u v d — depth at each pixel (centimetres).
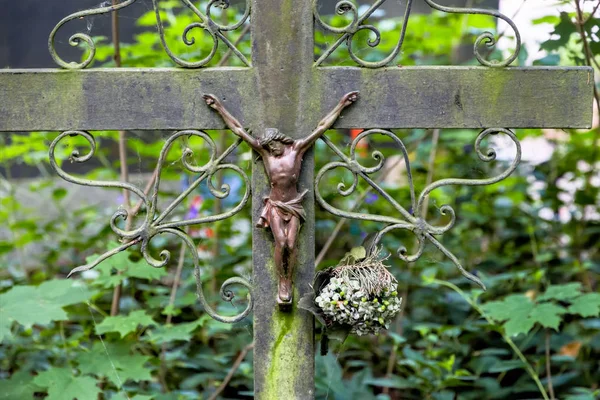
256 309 211
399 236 357
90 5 419
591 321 308
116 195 466
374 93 207
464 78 206
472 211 369
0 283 338
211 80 206
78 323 341
